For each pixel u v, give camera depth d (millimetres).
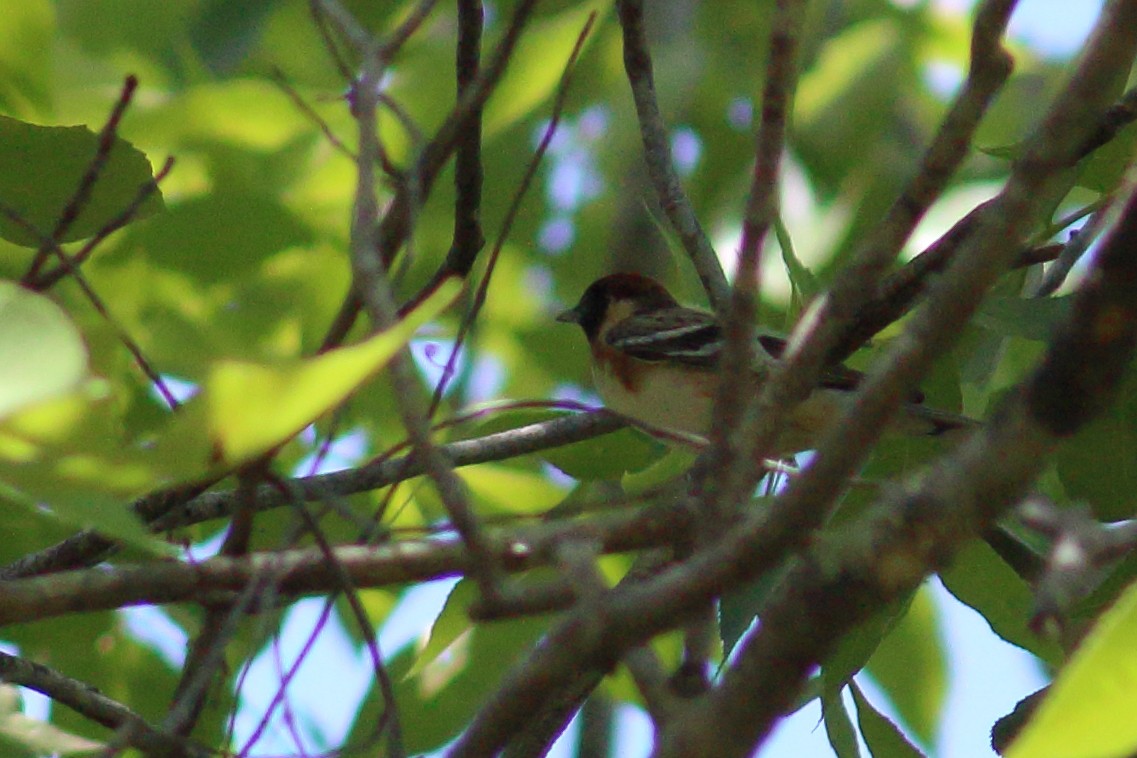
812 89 16016
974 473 4703
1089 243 9438
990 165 14562
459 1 8734
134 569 6309
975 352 10172
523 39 11453
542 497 11266
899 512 4809
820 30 16500
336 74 14617
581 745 12930
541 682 5176
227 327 12453
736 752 4945
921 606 11086
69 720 10852
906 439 9180
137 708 11055
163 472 5152
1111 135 8633
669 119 16578
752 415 6820
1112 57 4836
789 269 9445
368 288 5656
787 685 4910
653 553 8633
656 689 5609
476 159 8812
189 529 10453
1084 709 3904
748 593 8039
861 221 14086
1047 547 8742
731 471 6340
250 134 12719
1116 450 8516
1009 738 8258
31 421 4949
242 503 7113
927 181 6211
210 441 5062
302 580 6629
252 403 4918
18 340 4859
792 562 8039
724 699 4965
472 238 9156
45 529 10328
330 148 12891
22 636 10195
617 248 17188
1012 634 8844
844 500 8547
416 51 13305
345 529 11148
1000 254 4871
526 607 5363
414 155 7129
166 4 13344
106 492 5215
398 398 5398
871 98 15828
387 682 6574
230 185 12320
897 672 11078
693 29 17109
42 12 10375
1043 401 4570
